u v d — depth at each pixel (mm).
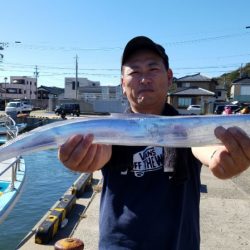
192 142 752
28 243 1889
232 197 2748
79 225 2152
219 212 2367
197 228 811
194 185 810
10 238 2701
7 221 3043
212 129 752
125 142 755
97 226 2135
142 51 844
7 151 742
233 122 751
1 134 6926
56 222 2033
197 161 821
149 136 755
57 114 15109
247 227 2102
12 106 15422
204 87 21859
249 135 745
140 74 846
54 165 5930
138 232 757
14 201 2717
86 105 19766
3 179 3271
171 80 917
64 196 2543
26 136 754
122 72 888
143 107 852
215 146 750
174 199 772
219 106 11859
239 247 1825
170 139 756
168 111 880
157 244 752
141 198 772
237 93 19547
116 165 789
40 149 749
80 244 1442
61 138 750
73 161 690
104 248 775
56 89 34625
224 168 683
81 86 29016
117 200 787
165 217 762
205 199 2672
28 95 32688
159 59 848
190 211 788
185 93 17938
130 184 784
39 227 1915
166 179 776
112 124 756
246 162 670
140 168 786
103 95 26156
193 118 762
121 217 773
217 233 2002
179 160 772
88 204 2596
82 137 688
